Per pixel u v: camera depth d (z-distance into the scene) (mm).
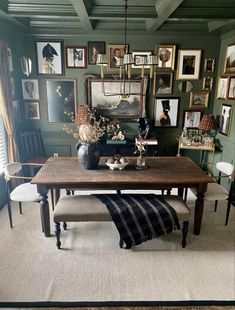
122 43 4492
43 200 2801
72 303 2084
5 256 2619
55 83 4680
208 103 4805
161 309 2045
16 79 4418
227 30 4082
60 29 4328
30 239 2906
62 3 3174
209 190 3141
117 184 2721
